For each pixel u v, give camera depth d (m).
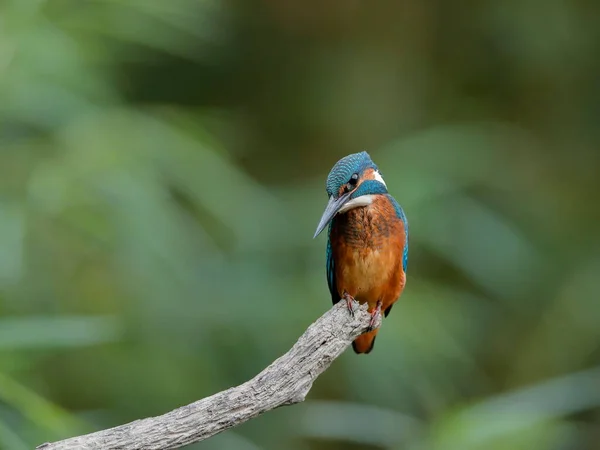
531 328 14.89
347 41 16.42
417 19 16.47
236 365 11.67
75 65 10.90
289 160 15.55
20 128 10.78
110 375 11.57
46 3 10.81
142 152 10.61
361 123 15.59
